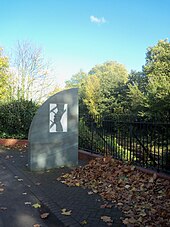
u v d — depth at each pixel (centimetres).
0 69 2239
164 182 538
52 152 764
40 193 543
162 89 2100
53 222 416
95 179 619
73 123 798
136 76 3609
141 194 498
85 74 6819
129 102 2906
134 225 380
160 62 2783
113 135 802
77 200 496
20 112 1340
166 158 602
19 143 1244
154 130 639
